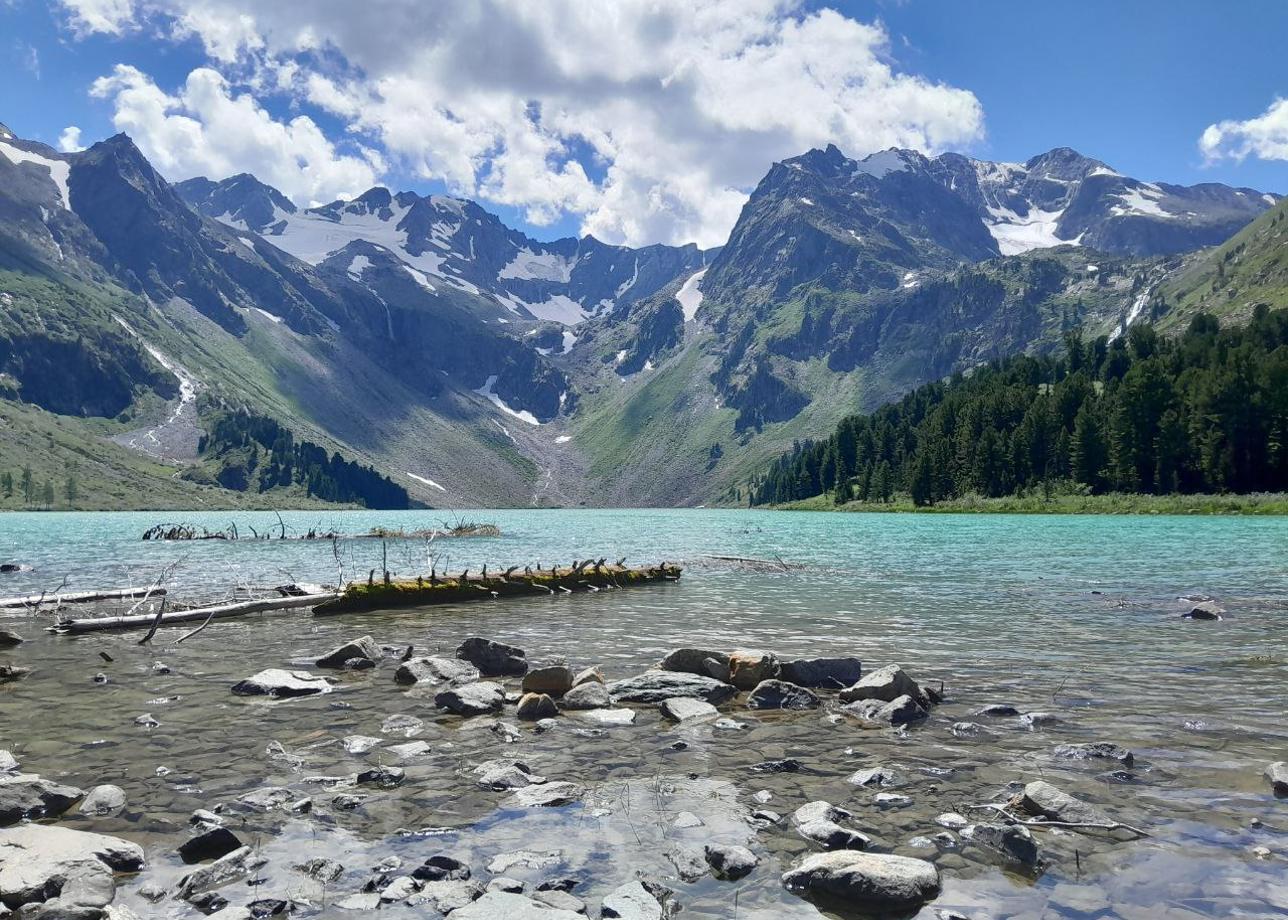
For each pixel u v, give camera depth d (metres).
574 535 107.62
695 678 17.70
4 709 15.92
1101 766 11.86
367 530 133.50
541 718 15.41
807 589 38.19
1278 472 128.62
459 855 8.88
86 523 152.75
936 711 15.52
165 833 9.59
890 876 7.78
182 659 22.03
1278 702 15.84
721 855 8.57
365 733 14.20
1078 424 148.62
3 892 7.68
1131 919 7.27
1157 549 60.69
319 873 8.40
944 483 172.12
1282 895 7.70
